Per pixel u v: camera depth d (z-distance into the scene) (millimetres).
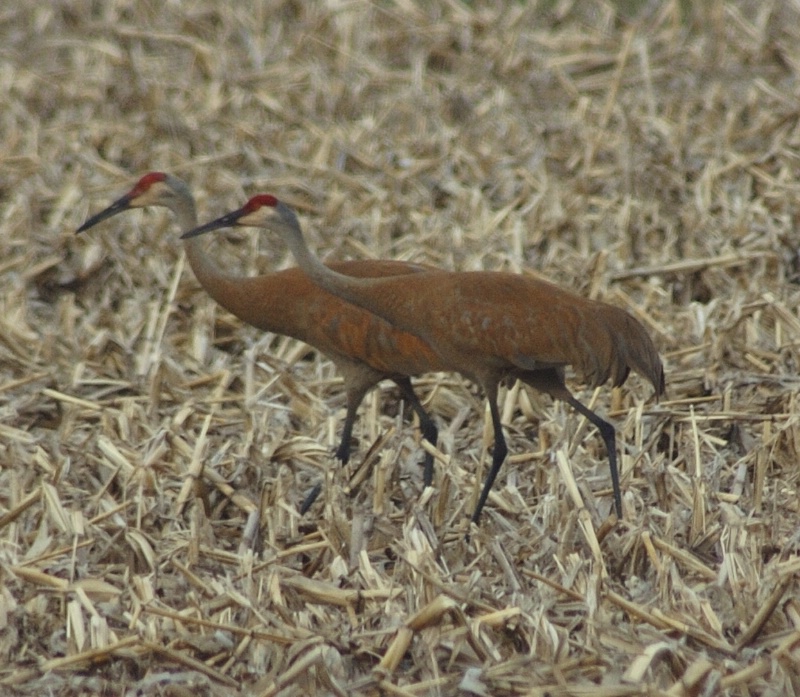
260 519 14914
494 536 14344
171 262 22344
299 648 11961
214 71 29125
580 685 11398
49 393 18578
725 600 12672
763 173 24234
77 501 15312
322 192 24391
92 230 22703
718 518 14328
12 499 14984
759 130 26016
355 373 17000
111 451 15938
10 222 23156
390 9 32312
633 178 24203
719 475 15414
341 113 27969
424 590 12438
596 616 12219
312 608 12781
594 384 15328
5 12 32125
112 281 22016
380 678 11672
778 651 11703
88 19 31891
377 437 16375
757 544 13383
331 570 13578
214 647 12328
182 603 13266
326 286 15945
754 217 22953
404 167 25344
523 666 11711
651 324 20031
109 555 14203
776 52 29719
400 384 16969
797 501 15023
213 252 22641
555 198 23609
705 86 28797
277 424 17578
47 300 22078
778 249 21891
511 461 16594
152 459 15797
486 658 11953
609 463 15258
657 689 11273
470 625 12023
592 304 15359
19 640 12641
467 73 29797
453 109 27766
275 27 31172
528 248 22547
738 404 17781
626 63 29938
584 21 32219
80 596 12656
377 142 26281
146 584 13031
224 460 16188
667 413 17094
